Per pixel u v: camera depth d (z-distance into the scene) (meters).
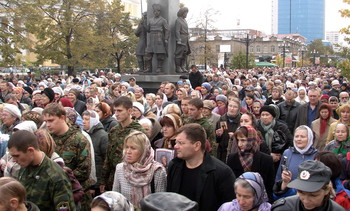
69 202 3.93
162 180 4.42
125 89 13.09
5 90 11.52
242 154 5.26
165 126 5.62
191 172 4.13
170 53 15.76
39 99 9.09
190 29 46.28
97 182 6.36
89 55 37.22
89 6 36.81
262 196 3.79
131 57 43.00
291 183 3.25
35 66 49.56
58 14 35.81
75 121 6.21
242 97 14.97
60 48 36.47
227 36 96.50
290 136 6.91
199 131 4.09
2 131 6.68
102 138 6.40
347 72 19.95
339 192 4.35
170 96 11.34
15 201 3.05
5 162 5.00
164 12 15.61
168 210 2.30
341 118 6.86
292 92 9.48
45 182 3.86
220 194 4.08
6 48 29.89
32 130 5.44
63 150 4.93
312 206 3.23
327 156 4.48
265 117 6.95
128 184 4.40
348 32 22.30
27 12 31.36
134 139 4.39
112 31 42.72
